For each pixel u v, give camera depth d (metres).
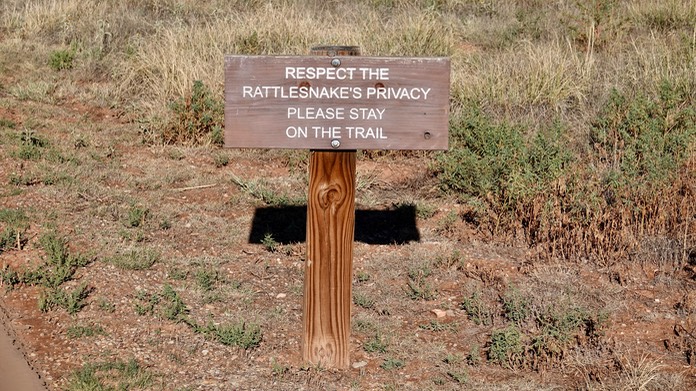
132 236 6.50
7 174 7.38
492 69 9.82
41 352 5.04
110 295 5.68
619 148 7.96
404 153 8.48
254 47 10.73
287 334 5.37
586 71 9.78
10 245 6.15
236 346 5.18
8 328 5.22
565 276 6.06
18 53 10.94
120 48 11.27
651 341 5.30
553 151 7.39
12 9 12.60
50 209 6.80
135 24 12.13
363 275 6.09
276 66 4.59
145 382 4.73
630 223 6.58
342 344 4.96
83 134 8.52
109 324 5.36
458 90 9.54
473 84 9.59
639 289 5.92
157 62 10.17
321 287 4.89
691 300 5.65
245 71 4.59
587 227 6.48
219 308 5.62
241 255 6.39
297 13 12.19
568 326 5.28
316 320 4.93
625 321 5.52
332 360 4.98
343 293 4.90
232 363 5.03
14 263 5.99
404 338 5.36
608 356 5.14
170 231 6.67
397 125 4.65
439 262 6.33
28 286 5.74
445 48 10.94
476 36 12.23
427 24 11.41
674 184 6.82
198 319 5.46
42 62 10.77
